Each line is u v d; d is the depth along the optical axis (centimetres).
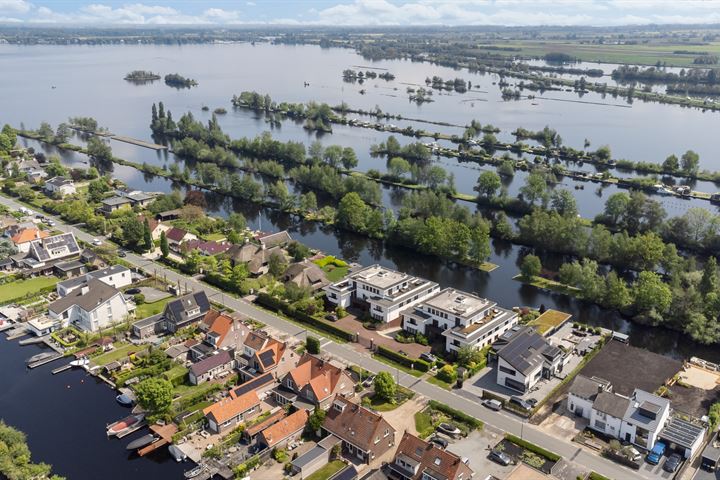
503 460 12088
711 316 17800
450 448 12575
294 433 12950
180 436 12925
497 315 17388
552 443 12744
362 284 18975
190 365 15550
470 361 15625
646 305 18688
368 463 12194
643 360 15862
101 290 18038
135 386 14050
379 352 16425
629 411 12838
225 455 12431
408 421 13500
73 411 14175
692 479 11619
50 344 16950
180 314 17500
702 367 15800
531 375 14612
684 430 12738
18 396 14738
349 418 12725
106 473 12244
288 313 18662
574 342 16862
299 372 14312
